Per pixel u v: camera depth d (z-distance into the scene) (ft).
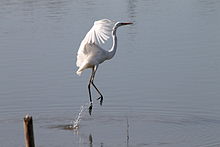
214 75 59.98
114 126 48.44
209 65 63.41
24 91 57.98
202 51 68.95
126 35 78.79
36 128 48.70
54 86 59.21
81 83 60.18
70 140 45.39
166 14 91.66
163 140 44.29
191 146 42.68
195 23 84.07
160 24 84.43
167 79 59.57
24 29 84.74
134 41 75.10
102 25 47.06
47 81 60.80
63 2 105.60
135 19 88.38
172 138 44.75
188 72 61.41
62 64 66.44
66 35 79.25
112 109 52.60
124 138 45.34
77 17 90.43
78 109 53.11
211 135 45.03
